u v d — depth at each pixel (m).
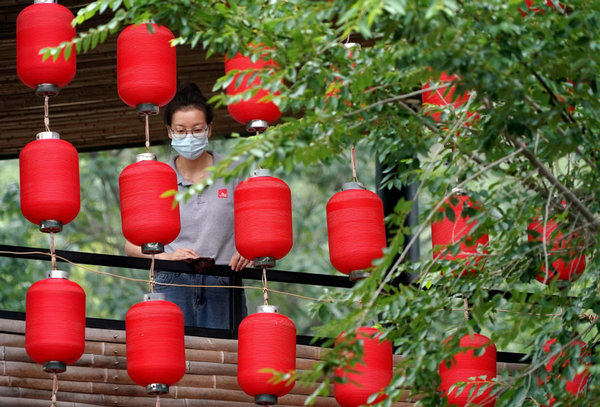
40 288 9.99
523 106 8.35
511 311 8.88
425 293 9.23
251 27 8.58
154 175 10.10
